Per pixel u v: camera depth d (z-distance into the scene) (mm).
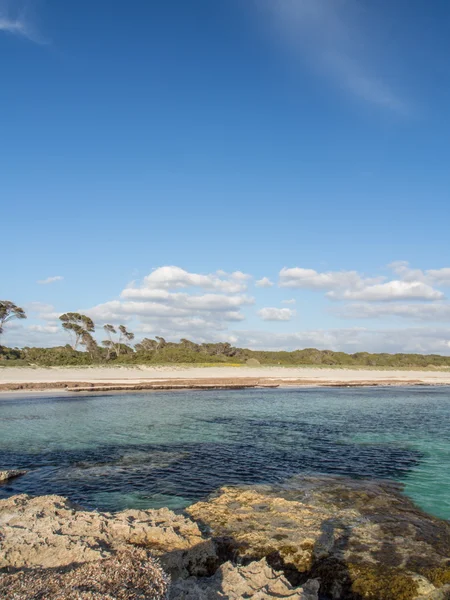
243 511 13344
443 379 86500
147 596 6742
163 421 31641
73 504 13625
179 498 15211
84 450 22609
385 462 19922
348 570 9922
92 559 9227
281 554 10633
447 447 23109
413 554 10680
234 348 130000
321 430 28031
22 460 20656
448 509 13961
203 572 9875
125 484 16797
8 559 9438
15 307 90625
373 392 57656
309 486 16250
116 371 79688
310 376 84562
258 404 42219
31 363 83000
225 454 21422
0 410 37562
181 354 104625
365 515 13203
